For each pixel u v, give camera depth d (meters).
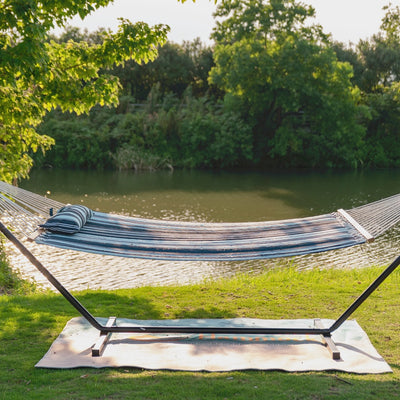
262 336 5.54
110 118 34.84
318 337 5.54
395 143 37.78
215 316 6.60
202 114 35.88
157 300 7.39
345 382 4.55
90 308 6.84
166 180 28.41
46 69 7.98
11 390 4.36
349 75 33.78
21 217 5.00
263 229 5.67
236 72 32.34
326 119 34.25
